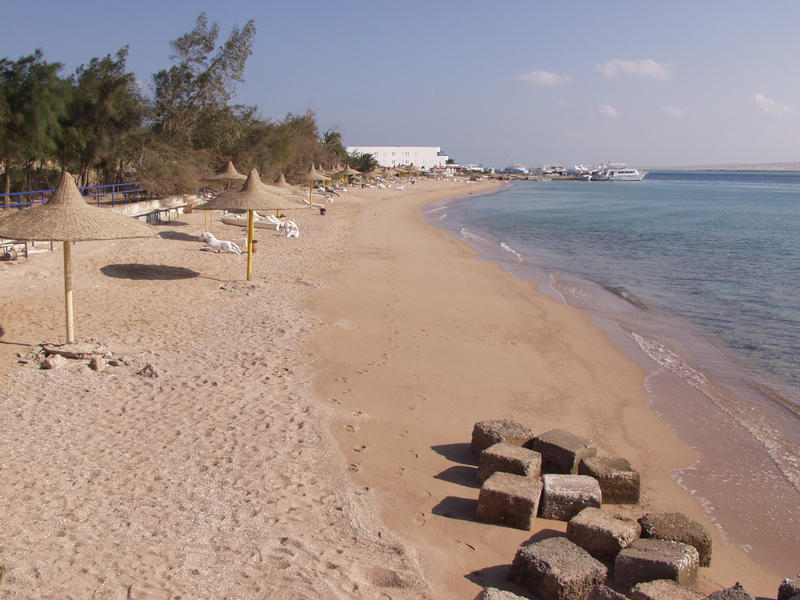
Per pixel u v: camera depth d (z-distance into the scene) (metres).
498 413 9.73
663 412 10.45
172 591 4.93
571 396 10.82
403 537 6.08
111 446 7.43
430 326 14.66
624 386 11.59
